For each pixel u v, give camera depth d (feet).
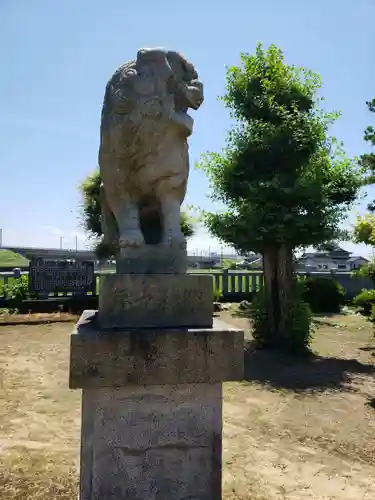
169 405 8.21
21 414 17.10
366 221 31.99
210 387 8.33
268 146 26.89
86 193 46.93
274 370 24.16
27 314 42.57
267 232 26.17
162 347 7.94
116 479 8.07
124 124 8.70
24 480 11.75
